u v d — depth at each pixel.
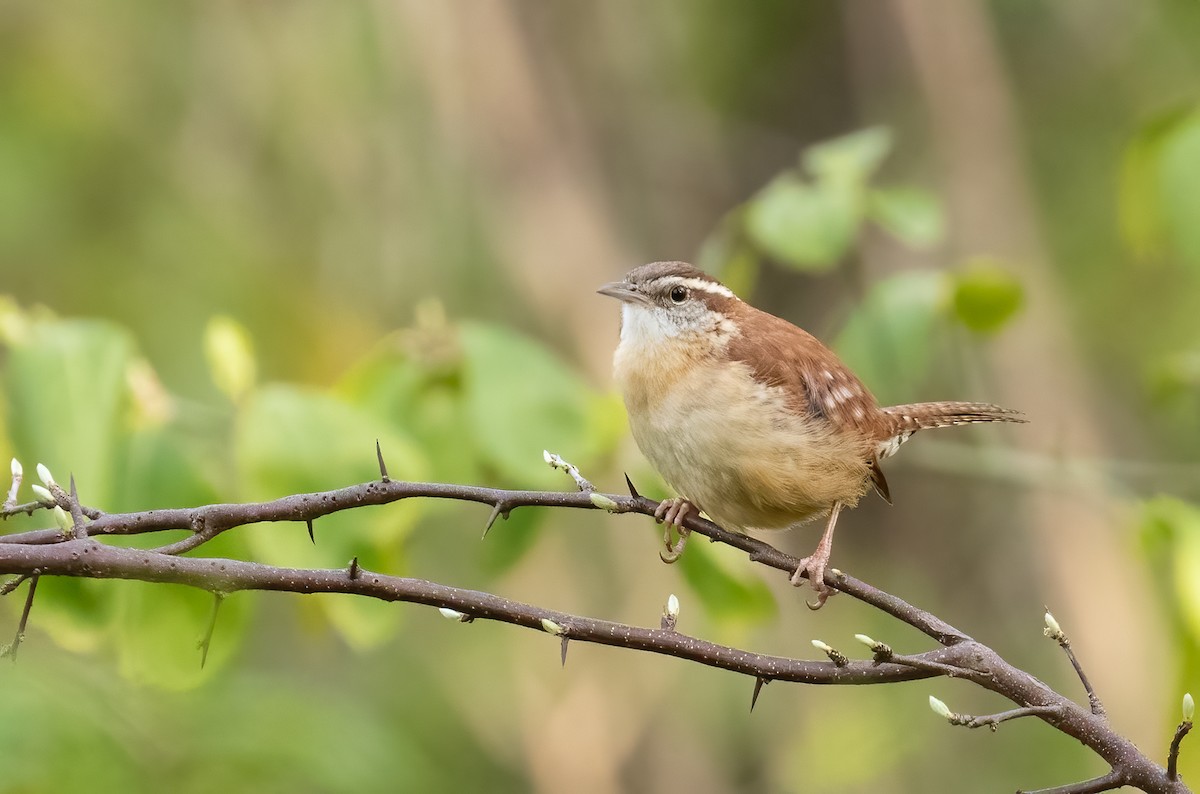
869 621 13.70
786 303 14.65
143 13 12.70
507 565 8.09
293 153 12.36
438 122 11.88
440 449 8.02
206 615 6.74
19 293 11.89
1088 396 13.38
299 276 12.22
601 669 11.70
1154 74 14.08
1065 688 12.78
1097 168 14.12
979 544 14.34
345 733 8.38
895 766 12.66
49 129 12.40
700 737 12.12
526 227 11.75
